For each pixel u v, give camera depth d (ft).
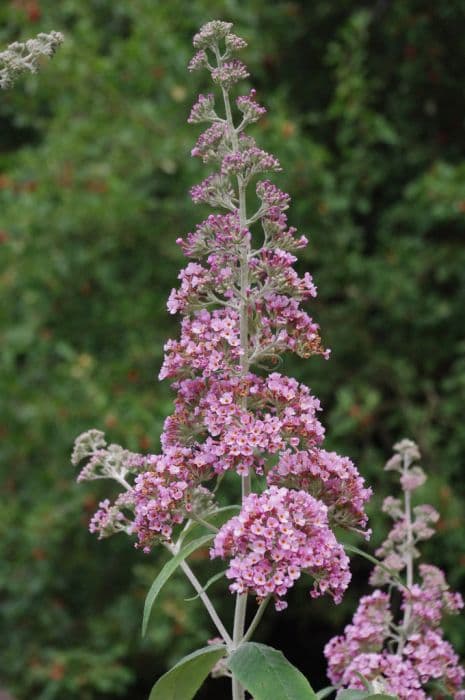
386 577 9.68
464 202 24.97
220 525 8.35
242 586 6.73
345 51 27.55
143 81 26.63
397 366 26.27
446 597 9.53
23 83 27.55
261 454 7.88
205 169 25.62
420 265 26.23
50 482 25.22
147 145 26.04
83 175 25.81
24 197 26.04
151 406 24.67
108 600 26.08
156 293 26.81
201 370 7.83
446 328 27.17
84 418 24.52
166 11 27.50
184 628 24.16
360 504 7.41
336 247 26.61
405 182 29.17
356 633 9.21
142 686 26.76
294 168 25.40
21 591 25.35
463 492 25.46
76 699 24.98
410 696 8.56
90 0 28.02
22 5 27.40
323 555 6.78
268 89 29.91
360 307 26.78
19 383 25.68
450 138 29.73
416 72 28.45
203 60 8.11
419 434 25.73
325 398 27.30
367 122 26.81
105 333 26.73
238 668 6.81
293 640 28.71
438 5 27.55
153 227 26.43
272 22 29.04
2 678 25.44
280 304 7.70
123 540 25.18
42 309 26.25
